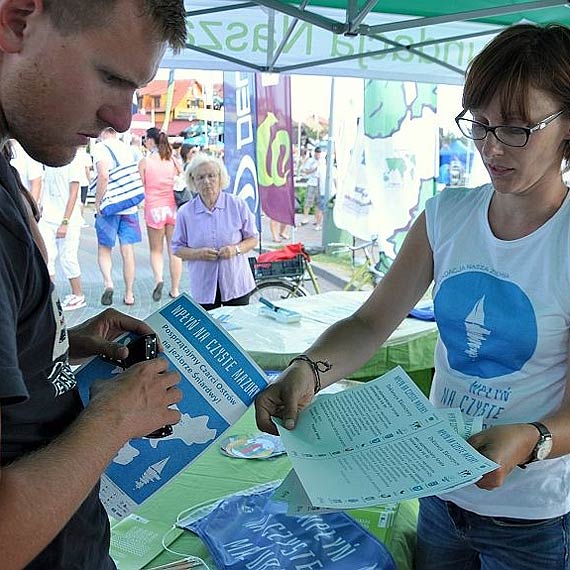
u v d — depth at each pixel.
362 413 1.10
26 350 0.72
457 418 1.04
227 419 1.08
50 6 0.67
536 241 1.10
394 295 1.35
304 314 3.12
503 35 1.05
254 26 3.13
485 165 1.10
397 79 3.53
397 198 4.96
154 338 1.02
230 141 4.66
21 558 0.61
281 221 4.93
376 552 1.29
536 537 1.16
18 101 0.70
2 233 0.65
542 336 1.10
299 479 0.93
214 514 1.43
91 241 8.59
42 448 0.69
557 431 0.99
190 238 3.88
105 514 0.95
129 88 0.74
